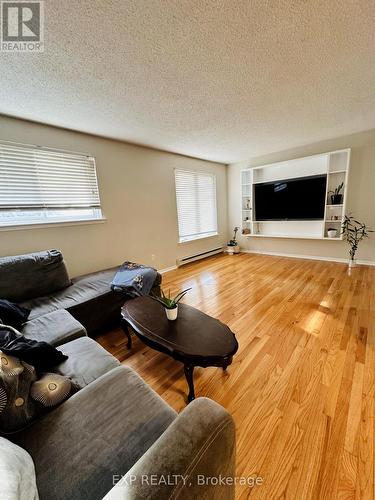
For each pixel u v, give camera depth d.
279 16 1.17
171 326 1.42
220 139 3.25
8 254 2.23
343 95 2.09
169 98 1.97
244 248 5.29
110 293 2.11
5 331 1.03
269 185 4.43
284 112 2.43
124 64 1.47
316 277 3.23
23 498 0.44
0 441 0.58
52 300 1.92
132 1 1.03
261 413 1.18
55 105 1.96
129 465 0.63
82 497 0.56
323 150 3.77
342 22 1.22
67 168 2.59
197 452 0.53
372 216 3.51
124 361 1.67
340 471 0.91
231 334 1.33
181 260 4.24
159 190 3.72
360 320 2.01
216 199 5.01
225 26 1.21
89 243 2.87
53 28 1.15
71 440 0.70
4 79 1.54
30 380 0.84
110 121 2.37
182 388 1.39
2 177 2.14
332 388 1.31
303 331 1.90
